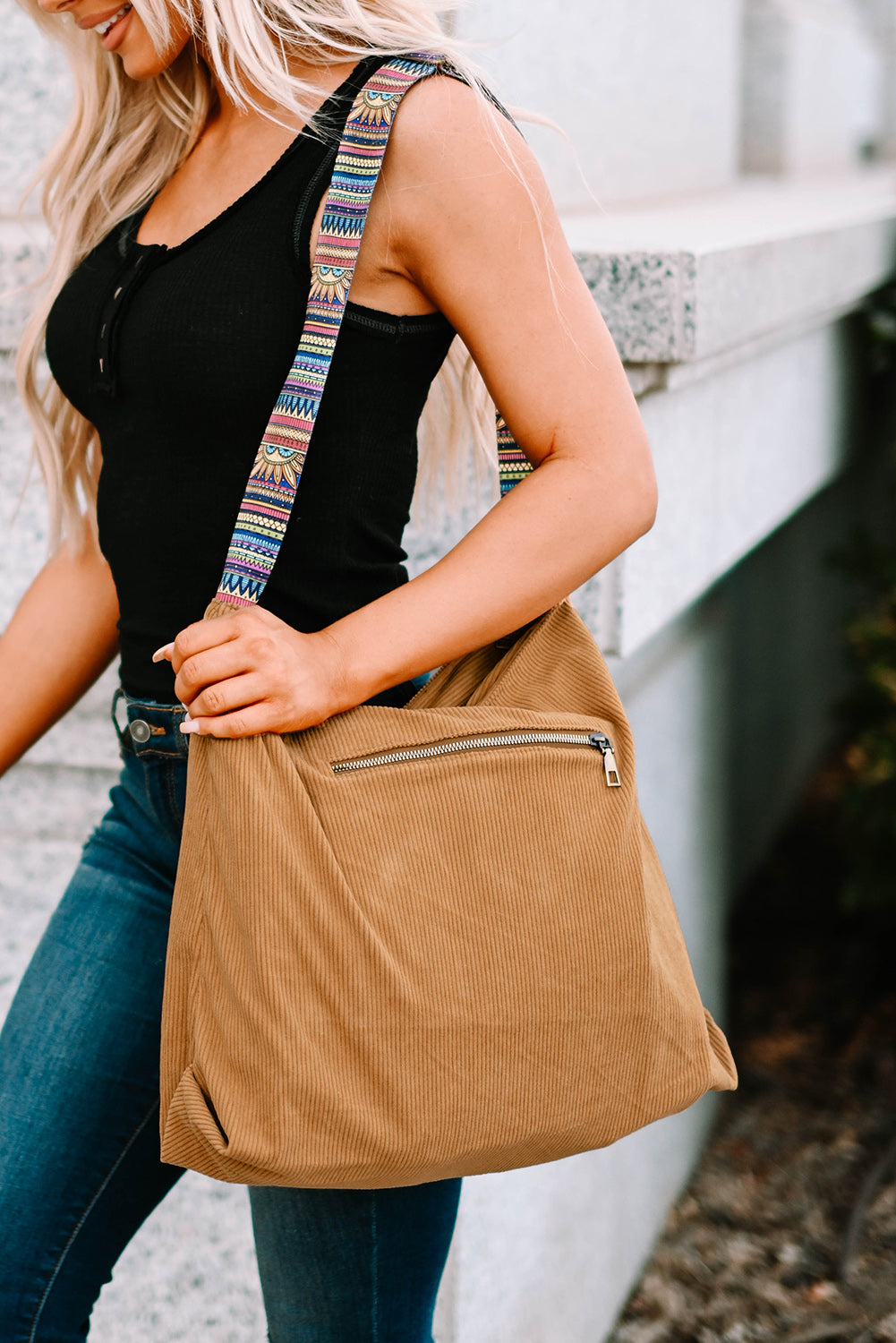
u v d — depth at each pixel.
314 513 1.12
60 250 1.41
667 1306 2.40
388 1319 1.28
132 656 1.24
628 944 1.13
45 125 2.18
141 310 1.13
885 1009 3.33
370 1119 1.04
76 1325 1.31
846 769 4.84
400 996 1.04
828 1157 2.78
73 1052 1.29
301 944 1.03
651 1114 1.16
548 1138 1.11
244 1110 1.04
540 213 1.08
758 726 3.82
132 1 1.16
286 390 1.07
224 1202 1.87
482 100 1.08
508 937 1.09
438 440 1.53
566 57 2.72
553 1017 1.10
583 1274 2.18
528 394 1.09
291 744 1.08
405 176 1.06
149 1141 1.32
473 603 1.08
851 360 3.56
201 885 1.08
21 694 1.47
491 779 1.10
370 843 1.06
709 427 2.15
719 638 2.94
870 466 5.12
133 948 1.31
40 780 1.92
